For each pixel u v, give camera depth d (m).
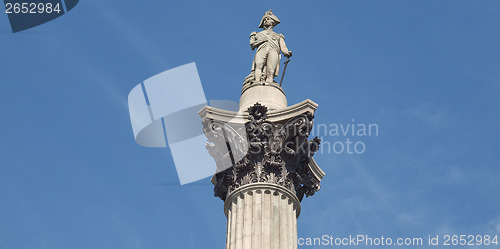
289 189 46.34
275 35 53.25
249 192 45.81
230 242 44.59
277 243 44.00
